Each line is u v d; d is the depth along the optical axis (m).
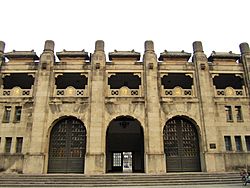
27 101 32.47
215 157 30.44
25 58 35.00
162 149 30.34
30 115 31.97
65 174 27.53
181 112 32.31
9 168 29.94
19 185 23.27
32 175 26.09
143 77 33.84
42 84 32.69
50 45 34.72
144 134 31.09
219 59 35.69
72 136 32.25
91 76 33.25
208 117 31.95
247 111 33.06
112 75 34.38
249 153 31.14
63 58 34.94
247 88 34.00
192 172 29.98
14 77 35.81
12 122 31.75
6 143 31.27
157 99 32.25
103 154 29.84
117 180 24.33
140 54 34.78
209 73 34.28
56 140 32.16
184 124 33.22
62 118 32.31
